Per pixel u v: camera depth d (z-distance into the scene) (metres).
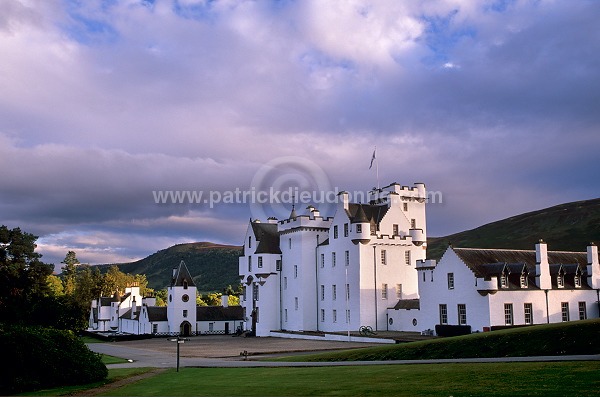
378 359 44.88
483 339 44.09
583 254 81.06
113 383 37.12
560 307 71.31
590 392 23.25
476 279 67.00
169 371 43.38
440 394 25.28
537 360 33.81
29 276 73.44
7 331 35.75
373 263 84.19
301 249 94.06
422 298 75.81
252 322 103.38
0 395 32.44
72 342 38.03
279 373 37.25
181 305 117.88
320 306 92.69
